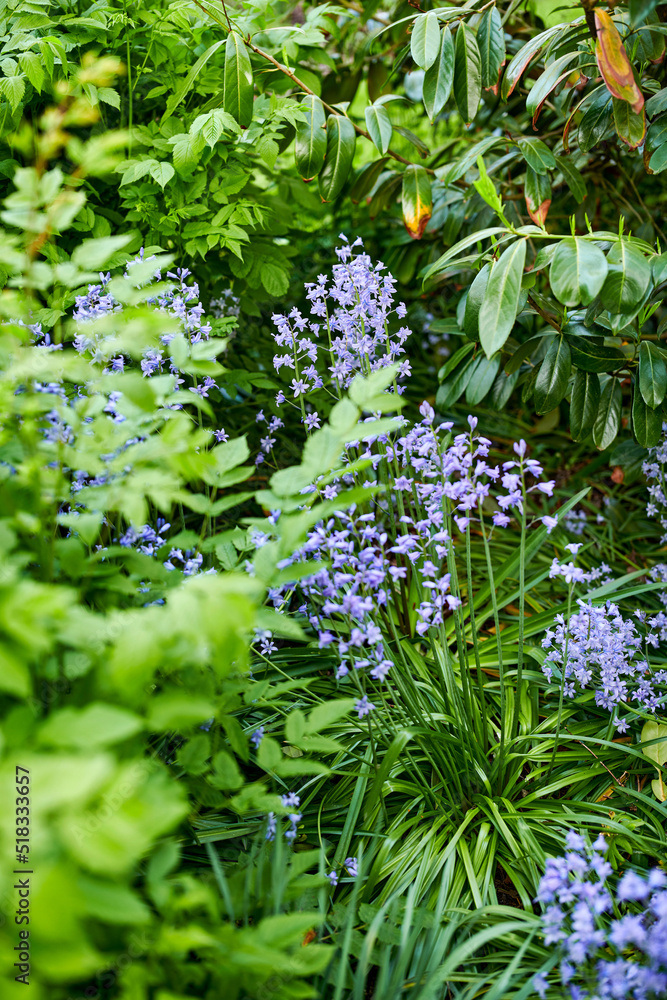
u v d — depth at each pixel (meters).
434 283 1.92
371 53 2.10
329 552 1.49
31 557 1.32
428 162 2.08
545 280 1.91
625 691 1.56
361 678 1.62
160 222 1.75
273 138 1.81
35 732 1.09
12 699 1.31
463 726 1.54
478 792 1.55
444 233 1.96
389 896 1.46
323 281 1.65
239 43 1.70
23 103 1.76
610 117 1.73
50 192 1.32
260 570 1.35
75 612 1.24
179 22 1.77
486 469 1.48
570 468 2.06
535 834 1.51
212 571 1.43
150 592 1.41
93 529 1.35
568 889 1.37
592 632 1.56
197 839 1.46
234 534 1.41
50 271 1.34
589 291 1.53
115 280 1.34
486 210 1.94
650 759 1.54
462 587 1.80
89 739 1.02
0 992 0.85
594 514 1.98
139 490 1.34
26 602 1.07
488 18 1.75
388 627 1.68
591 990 1.36
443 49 1.72
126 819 0.95
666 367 1.65
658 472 1.78
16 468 1.34
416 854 1.48
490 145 1.76
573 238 1.56
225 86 1.70
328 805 1.53
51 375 1.38
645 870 1.48
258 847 1.46
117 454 1.42
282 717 1.58
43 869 0.89
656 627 1.71
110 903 1.04
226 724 1.40
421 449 1.55
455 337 2.20
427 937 1.41
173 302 1.61
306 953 1.32
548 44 1.75
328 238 2.25
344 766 1.56
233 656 1.19
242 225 1.81
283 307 2.08
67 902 0.86
